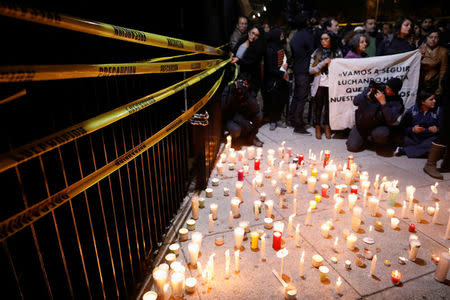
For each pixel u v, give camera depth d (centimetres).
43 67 122
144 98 218
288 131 654
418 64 566
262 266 269
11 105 133
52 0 145
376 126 522
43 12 115
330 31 602
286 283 250
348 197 367
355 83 571
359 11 1254
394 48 572
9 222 123
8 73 108
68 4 157
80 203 186
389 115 493
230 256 283
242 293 241
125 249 239
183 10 347
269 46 611
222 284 250
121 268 221
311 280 253
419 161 497
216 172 464
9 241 143
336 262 273
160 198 303
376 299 235
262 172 462
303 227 326
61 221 172
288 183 397
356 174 449
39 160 138
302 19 573
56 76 127
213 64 392
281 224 306
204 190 406
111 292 216
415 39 731
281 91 641
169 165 319
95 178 172
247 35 599
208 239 308
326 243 300
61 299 172
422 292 240
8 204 136
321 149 557
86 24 138
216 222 337
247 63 593
